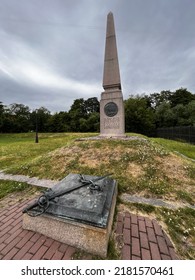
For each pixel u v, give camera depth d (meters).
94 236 1.97
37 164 5.69
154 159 5.31
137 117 30.03
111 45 8.56
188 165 5.25
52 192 2.59
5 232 2.34
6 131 47.09
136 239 2.26
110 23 8.59
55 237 2.17
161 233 2.41
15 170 5.47
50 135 27.25
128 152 5.79
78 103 53.53
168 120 31.52
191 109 29.05
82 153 6.04
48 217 2.19
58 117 47.56
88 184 2.83
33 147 11.66
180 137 19.16
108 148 6.23
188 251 2.12
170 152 6.44
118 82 8.41
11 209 3.07
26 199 3.53
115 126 8.33
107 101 8.44
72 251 2.01
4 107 50.97
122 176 4.38
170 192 3.69
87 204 2.25
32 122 51.03
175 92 43.34
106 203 2.36
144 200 3.38
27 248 2.04
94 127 39.22
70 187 2.74
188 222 2.74
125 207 3.12
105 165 5.06
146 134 31.05
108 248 2.05
